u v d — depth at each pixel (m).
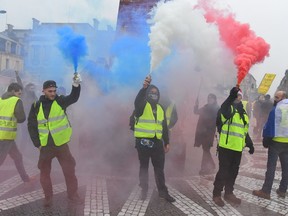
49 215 3.88
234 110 4.50
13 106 4.64
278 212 4.30
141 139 4.44
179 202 4.47
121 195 4.63
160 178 4.48
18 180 5.13
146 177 4.50
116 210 4.10
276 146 4.86
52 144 4.07
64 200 4.36
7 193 4.56
